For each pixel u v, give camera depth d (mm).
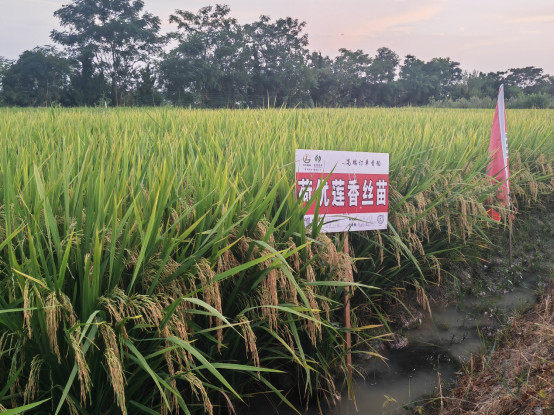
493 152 7035
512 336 4891
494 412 3510
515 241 7887
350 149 5914
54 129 7383
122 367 2775
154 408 3221
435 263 5852
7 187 2961
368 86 98875
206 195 3525
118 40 65875
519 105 51625
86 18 68500
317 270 4145
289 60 73125
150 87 59125
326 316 4004
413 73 115812
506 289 6520
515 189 8062
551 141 10023
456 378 4340
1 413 2314
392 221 5203
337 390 4102
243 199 3895
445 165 6188
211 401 3551
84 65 64375
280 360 4141
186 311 2977
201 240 3416
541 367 3852
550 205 9578
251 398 3885
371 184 4535
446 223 5852
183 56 63375
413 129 9625
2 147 4398
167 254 2932
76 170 4125
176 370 3230
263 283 3391
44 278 2707
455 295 6164
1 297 2703
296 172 4012
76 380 2836
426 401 3945
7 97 57562
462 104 53375
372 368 4535
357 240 5285
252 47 71438
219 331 3104
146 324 2791
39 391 2754
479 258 6602
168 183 3543
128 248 3115
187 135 6066
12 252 2547
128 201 3676
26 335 2695
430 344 5027
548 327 4559
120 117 10406
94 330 2531
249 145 5262
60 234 3205
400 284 5820
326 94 88062
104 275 3029
